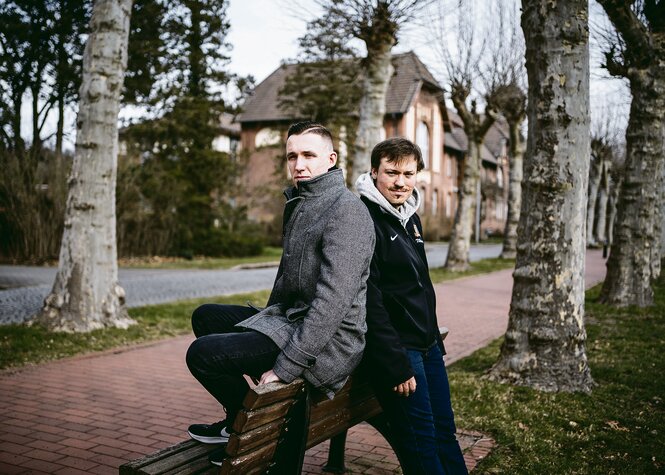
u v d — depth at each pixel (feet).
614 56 38.06
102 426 14.46
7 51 74.79
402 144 9.59
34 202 67.41
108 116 25.90
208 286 48.85
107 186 26.13
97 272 25.85
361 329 8.07
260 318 8.19
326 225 8.01
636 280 37.50
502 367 18.89
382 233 9.14
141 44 78.07
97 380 18.74
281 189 111.96
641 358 22.43
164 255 81.66
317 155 8.56
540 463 12.34
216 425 8.47
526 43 18.40
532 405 16.20
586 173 18.26
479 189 168.86
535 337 18.24
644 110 37.06
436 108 165.17
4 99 73.20
